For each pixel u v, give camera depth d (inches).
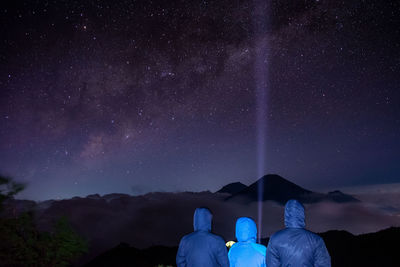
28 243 339.3
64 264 349.1
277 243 136.3
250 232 167.9
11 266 334.0
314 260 133.4
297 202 140.6
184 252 162.6
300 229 136.9
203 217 167.0
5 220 332.8
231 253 167.6
